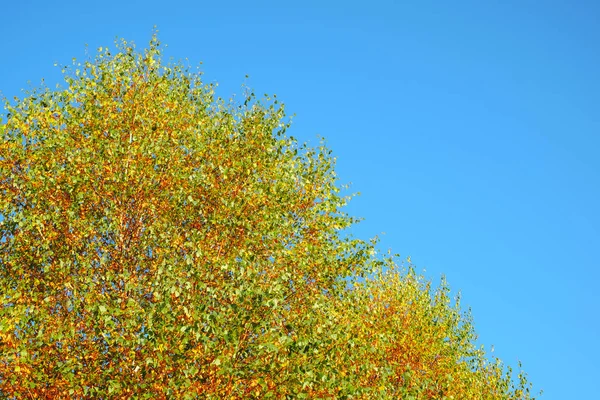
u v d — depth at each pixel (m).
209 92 23.52
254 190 18.48
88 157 17.69
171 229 16.88
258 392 14.04
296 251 17.84
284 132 21.61
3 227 17.25
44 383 13.92
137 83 20.33
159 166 18.69
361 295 19.94
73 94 20.06
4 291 15.27
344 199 20.28
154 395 13.36
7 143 17.72
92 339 14.51
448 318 29.81
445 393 20.98
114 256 16.83
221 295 15.11
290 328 15.95
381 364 19.09
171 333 13.92
